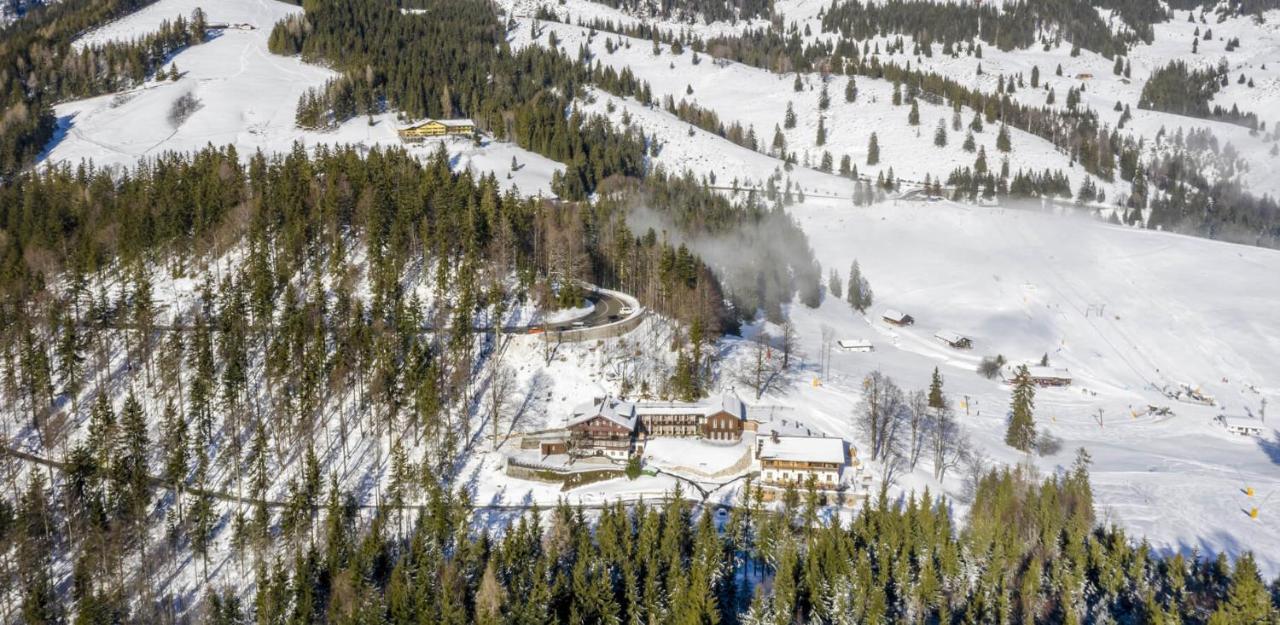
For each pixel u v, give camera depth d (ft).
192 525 274.36
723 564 237.04
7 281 377.09
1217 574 235.20
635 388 352.90
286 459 309.22
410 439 320.09
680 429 333.01
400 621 218.59
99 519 260.62
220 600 247.50
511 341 368.89
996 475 292.40
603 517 253.85
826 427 339.57
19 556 251.80
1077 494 272.92
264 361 346.95
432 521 260.21
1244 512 289.33
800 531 269.23
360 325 346.13
